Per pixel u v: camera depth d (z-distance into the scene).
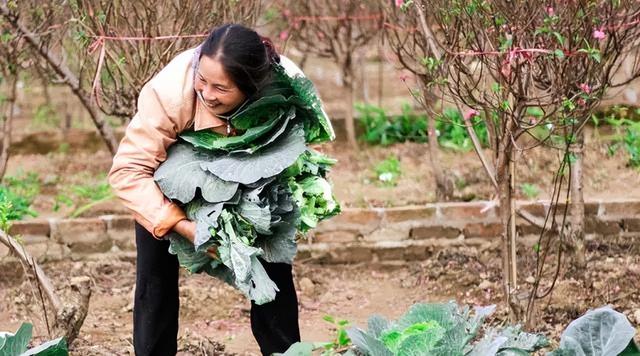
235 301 5.57
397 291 5.84
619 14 4.46
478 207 6.19
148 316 3.89
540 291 5.28
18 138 8.50
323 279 6.02
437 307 3.41
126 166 3.57
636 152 7.31
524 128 4.32
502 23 4.29
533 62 4.30
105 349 4.70
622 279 5.38
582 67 4.35
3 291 5.68
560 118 4.37
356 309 5.57
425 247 6.18
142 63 5.30
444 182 6.75
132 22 5.43
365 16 7.71
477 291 5.59
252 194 3.44
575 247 5.52
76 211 6.82
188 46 5.37
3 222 4.46
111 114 5.66
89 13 5.21
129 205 3.57
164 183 3.54
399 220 6.19
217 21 5.47
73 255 6.14
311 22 7.88
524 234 6.04
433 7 4.48
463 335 3.24
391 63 5.90
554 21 4.20
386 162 7.62
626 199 6.23
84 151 8.54
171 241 3.62
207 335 5.13
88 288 4.62
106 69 5.45
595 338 3.38
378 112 8.56
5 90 9.25
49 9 5.81
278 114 3.50
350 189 7.22
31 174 7.71
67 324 4.50
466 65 4.54
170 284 3.90
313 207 3.66
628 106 7.82
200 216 3.48
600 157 7.47
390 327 3.43
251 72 3.30
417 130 8.38
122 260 6.14
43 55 5.77
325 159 3.72
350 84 8.09
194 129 3.56
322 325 5.31
